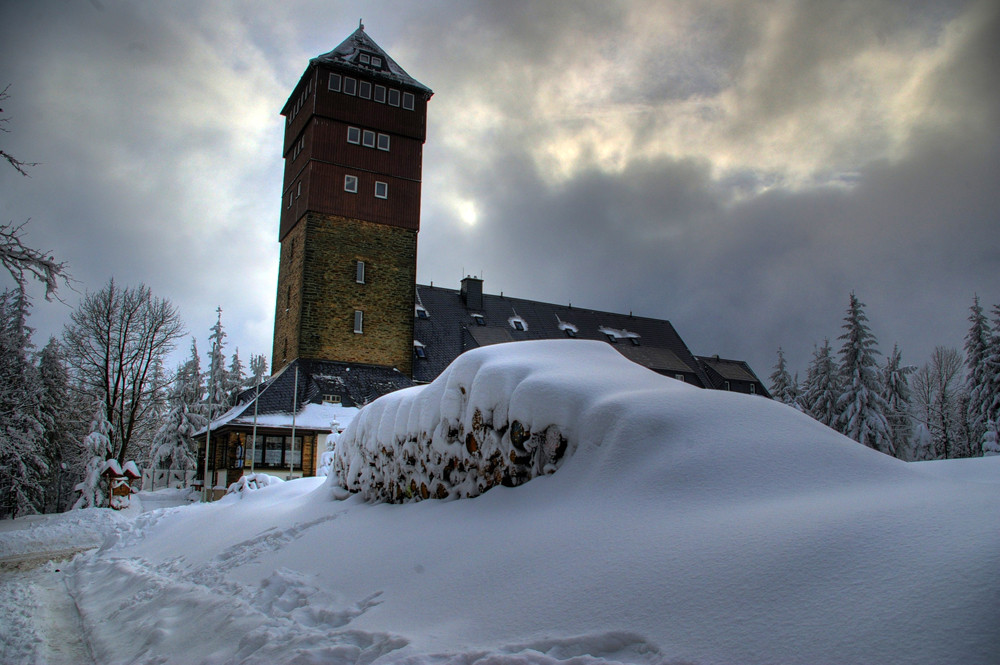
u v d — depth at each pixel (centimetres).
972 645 270
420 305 5722
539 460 659
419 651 414
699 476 513
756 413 593
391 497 932
